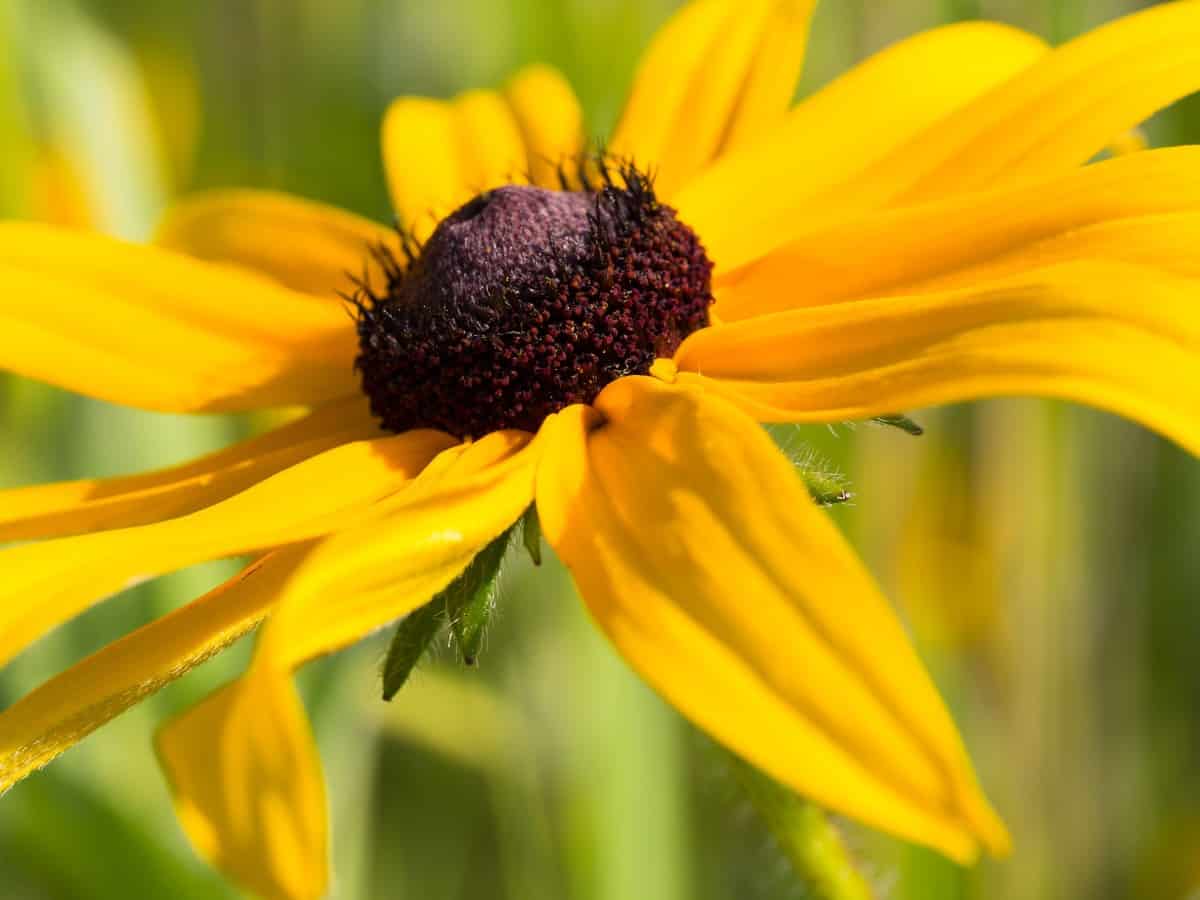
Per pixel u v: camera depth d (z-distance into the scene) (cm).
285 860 11
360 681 17
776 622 12
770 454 12
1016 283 13
